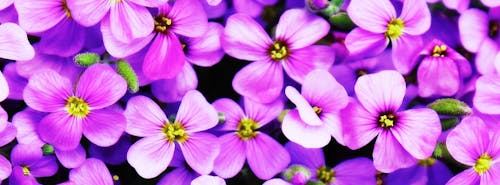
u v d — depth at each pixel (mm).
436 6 197
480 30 193
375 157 183
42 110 180
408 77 197
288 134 178
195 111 181
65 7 184
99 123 180
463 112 182
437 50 191
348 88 192
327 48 188
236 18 185
